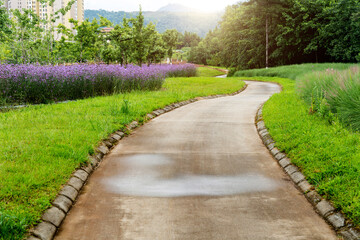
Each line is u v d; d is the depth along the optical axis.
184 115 12.26
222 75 74.06
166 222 4.14
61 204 4.44
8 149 6.11
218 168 6.23
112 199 4.84
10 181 4.61
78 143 6.80
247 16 62.22
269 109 11.81
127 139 8.43
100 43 34.50
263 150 7.47
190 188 5.25
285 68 43.91
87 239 3.76
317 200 4.69
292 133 7.69
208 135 8.90
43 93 13.53
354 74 10.08
